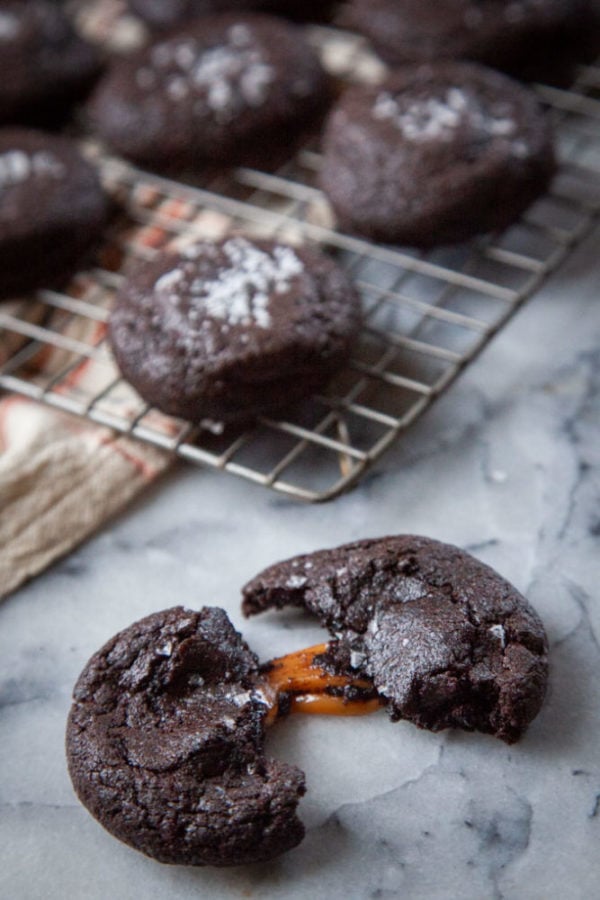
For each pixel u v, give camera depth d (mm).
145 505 429
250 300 433
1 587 409
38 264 490
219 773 354
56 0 584
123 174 539
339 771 366
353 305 439
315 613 386
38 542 417
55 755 378
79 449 432
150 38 561
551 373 454
